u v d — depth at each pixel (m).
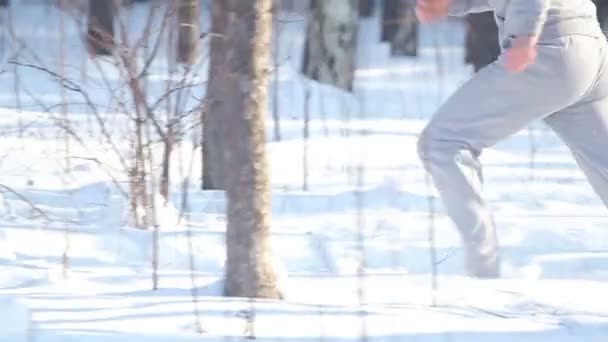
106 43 11.46
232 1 8.25
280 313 7.96
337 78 23.69
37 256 10.16
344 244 10.73
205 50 12.28
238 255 8.55
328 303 8.51
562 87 9.30
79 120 16.16
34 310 7.92
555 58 9.23
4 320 7.59
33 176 13.90
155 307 8.05
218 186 13.64
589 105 9.60
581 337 7.62
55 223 11.42
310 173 15.11
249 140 8.41
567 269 10.09
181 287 8.95
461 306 8.48
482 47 25.25
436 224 11.77
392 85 25.55
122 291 8.84
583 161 9.79
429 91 24.67
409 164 15.77
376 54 30.66
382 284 9.18
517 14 9.04
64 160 14.51
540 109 9.44
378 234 11.30
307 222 11.98
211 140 13.48
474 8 9.98
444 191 9.53
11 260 9.98
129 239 10.68
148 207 11.51
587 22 9.34
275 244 10.76
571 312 8.45
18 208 12.22
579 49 9.25
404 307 8.34
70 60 18.30
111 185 13.19
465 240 9.54
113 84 16.45
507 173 15.46
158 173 12.40
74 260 10.08
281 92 22.30
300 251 10.60
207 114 12.91
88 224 11.50
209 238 10.85
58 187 13.39
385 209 12.59
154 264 8.93
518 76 9.31
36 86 20.31
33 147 15.29
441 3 9.99
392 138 18.17
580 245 11.16
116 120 14.27
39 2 32.50
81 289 8.95
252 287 8.55
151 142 11.53
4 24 18.03
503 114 9.42
